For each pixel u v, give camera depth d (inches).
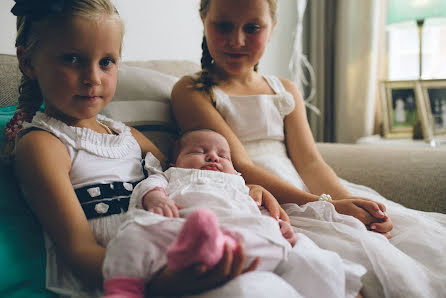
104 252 23.7
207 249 18.5
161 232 22.2
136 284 21.0
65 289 25.1
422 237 30.8
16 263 24.6
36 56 26.9
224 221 24.8
